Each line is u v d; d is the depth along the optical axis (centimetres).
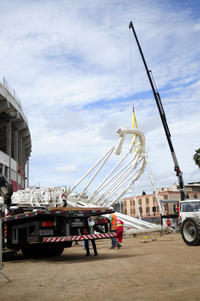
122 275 743
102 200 3120
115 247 1560
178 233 2764
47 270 906
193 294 527
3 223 1299
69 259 1180
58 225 1153
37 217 1123
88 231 1193
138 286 609
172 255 1105
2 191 1098
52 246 1270
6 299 553
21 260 1259
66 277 762
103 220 1253
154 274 735
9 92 3753
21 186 4934
